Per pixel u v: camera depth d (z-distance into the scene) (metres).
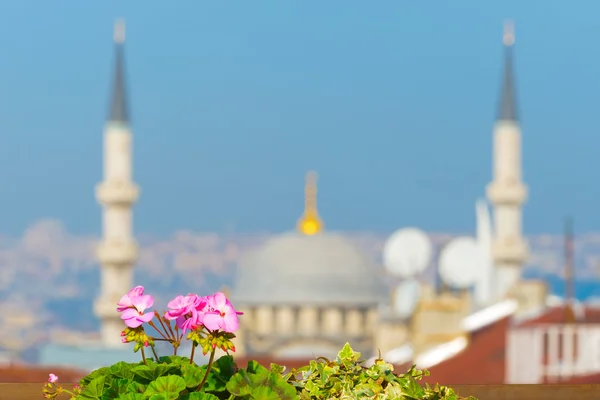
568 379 130.88
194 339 7.55
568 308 135.50
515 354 140.00
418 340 184.50
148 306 7.75
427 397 7.98
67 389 8.83
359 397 7.91
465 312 181.88
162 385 7.53
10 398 9.02
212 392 7.70
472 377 145.75
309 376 8.14
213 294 7.68
